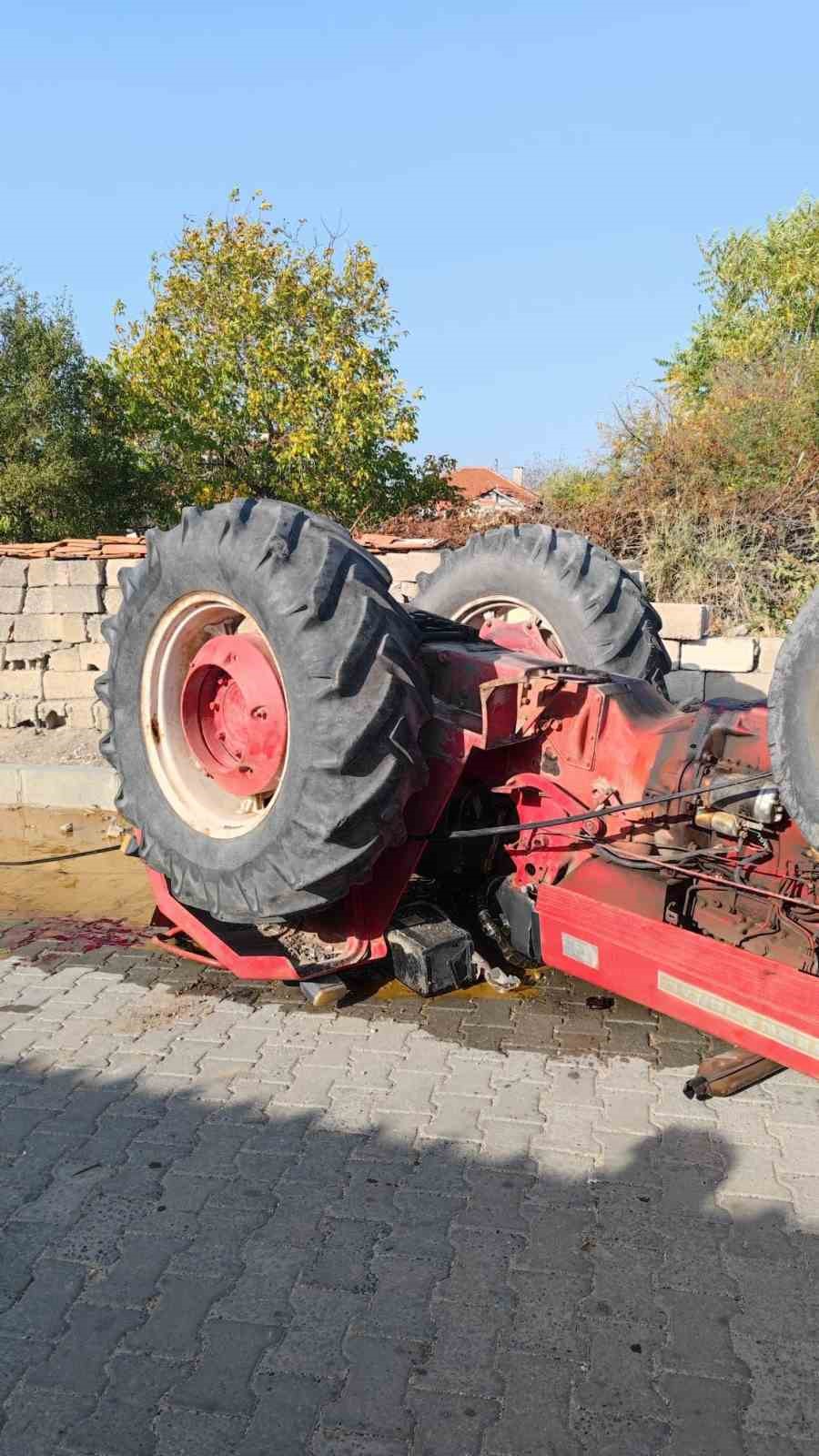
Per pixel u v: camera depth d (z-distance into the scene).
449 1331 2.52
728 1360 2.43
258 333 22.80
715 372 13.02
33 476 20.58
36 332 21.42
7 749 8.92
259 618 3.86
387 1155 3.25
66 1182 3.13
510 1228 2.90
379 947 4.31
